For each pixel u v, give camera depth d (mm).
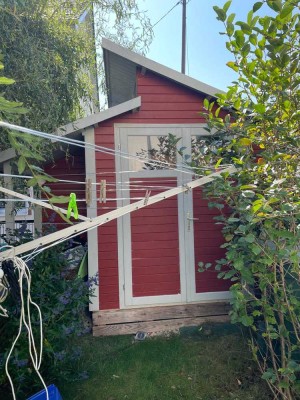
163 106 4590
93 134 4441
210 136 4070
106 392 3170
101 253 4426
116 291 4438
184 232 4590
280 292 2744
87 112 5461
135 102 4383
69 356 3160
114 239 4465
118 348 3982
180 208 4590
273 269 2672
